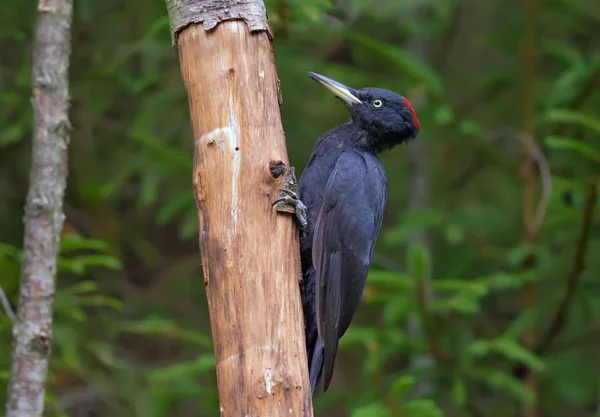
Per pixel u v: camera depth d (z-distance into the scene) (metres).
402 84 11.91
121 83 12.22
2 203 13.57
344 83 12.05
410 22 12.72
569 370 12.90
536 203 12.91
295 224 6.61
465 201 14.43
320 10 9.29
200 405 12.80
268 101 6.61
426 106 12.11
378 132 9.70
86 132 13.28
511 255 11.38
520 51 12.84
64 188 6.96
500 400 13.60
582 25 13.52
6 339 9.79
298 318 6.38
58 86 6.92
